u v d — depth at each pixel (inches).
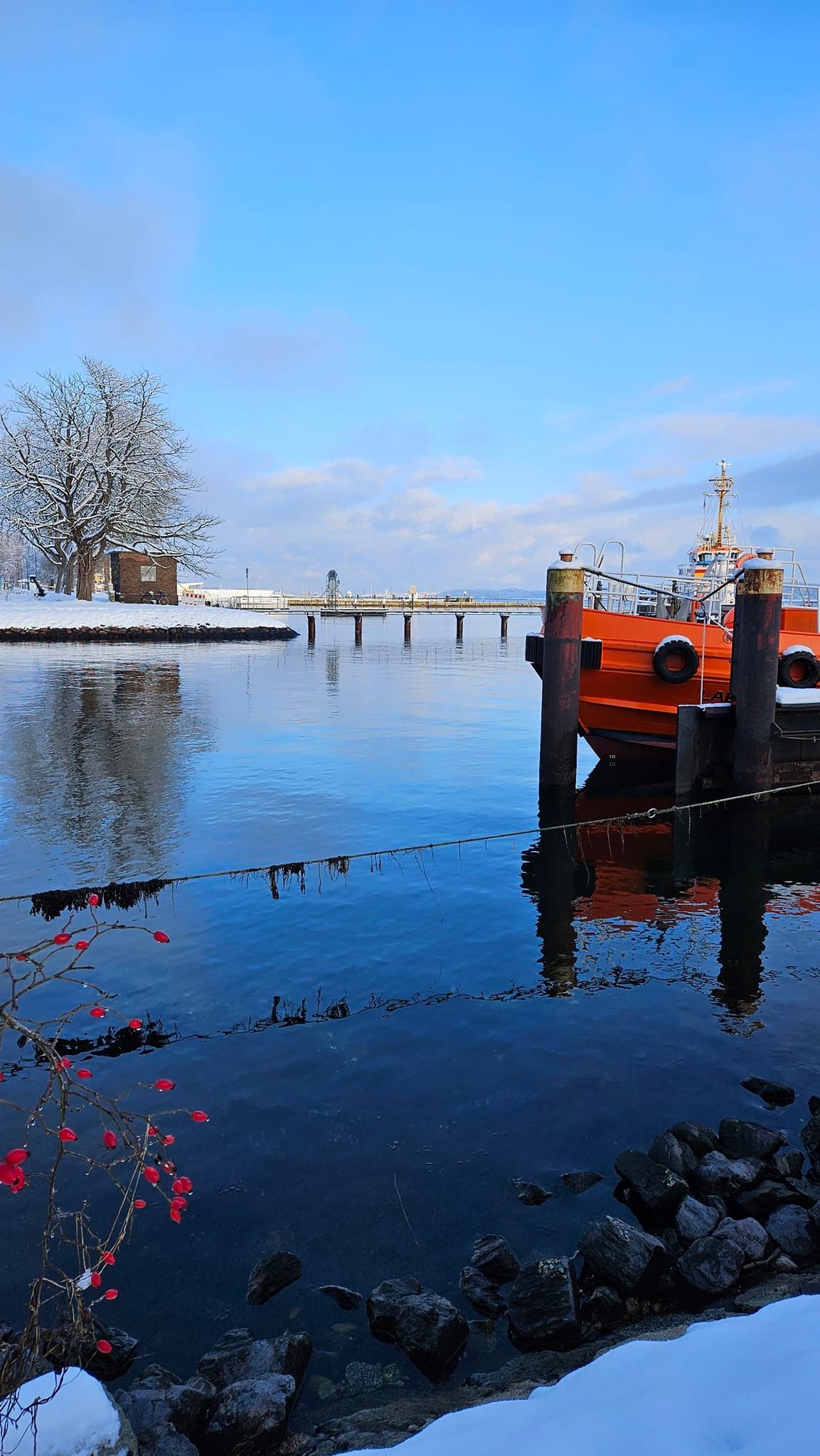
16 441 2031.3
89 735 634.2
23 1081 191.0
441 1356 119.5
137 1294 133.4
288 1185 158.1
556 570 478.9
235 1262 140.2
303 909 297.6
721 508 776.9
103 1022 217.8
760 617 453.7
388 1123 177.0
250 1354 118.3
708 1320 123.5
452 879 335.0
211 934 274.4
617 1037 214.2
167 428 2161.7
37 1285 95.6
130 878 322.0
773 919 301.1
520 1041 211.6
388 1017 222.7
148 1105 182.2
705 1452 73.4
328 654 1590.8
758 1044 211.3
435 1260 140.7
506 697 920.3
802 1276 133.4
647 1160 158.1
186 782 484.7
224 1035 211.9
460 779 512.4
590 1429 79.7
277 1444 107.4
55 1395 93.4
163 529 2213.3
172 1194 155.3
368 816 423.2
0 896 298.0
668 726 556.4
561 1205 153.6
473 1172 162.1
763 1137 168.7
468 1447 82.3
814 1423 73.9
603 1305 128.7
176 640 1913.1
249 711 778.2
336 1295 133.6
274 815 418.0
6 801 434.6
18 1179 71.1
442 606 3302.2
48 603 1989.4
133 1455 94.1
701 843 398.9
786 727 482.9
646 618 544.1
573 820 433.4
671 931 287.9
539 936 281.1
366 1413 109.4
